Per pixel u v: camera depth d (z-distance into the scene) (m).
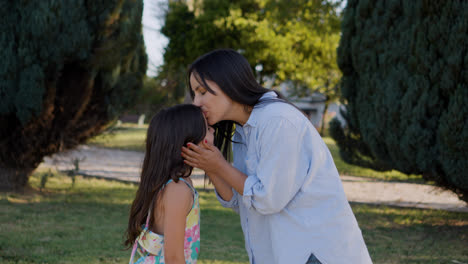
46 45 6.23
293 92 25.11
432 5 5.09
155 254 1.96
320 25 18.53
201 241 5.23
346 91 6.85
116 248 4.73
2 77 6.21
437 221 6.66
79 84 6.85
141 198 1.98
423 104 5.38
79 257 4.31
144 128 26.73
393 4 5.66
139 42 7.45
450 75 5.00
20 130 6.78
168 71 13.04
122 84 7.51
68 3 6.25
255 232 2.00
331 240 1.83
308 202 1.83
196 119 1.96
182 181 1.94
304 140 1.82
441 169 5.59
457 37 4.88
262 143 1.82
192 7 19.30
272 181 1.77
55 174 9.98
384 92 5.82
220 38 18.91
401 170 6.06
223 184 2.15
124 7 6.98
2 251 4.39
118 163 12.58
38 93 6.29
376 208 7.58
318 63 19.52
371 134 6.18
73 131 7.39
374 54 5.99
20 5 6.19
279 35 18.30
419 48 5.30
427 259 4.70
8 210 6.32
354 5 6.52
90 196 7.88
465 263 4.55
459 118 4.93
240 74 1.91
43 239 4.95
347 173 12.06
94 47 6.71
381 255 4.85
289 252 1.83
